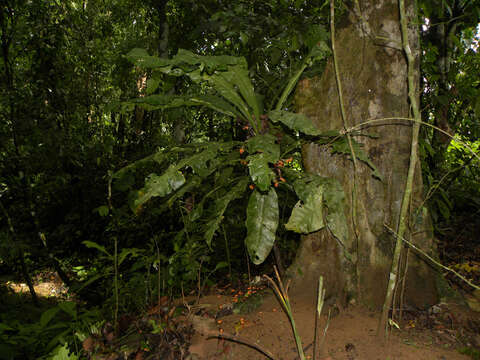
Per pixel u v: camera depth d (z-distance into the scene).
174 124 6.15
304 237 2.31
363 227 2.15
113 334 2.02
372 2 2.16
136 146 7.99
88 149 5.98
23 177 5.26
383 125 2.15
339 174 2.21
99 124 7.04
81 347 2.02
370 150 2.17
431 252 2.14
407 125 2.14
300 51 3.63
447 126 4.54
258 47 3.57
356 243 2.15
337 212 1.92
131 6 7.45
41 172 5.80
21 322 3.81
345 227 1.93
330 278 2.18
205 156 2.02
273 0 3.97
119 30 8.05
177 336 1.88
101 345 1.89
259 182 1.67
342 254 2.16
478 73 4.43
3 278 7.00
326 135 2.01
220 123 7.12
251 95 2.10
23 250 5.25
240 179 2.21
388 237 2.15
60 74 5.76
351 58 2.19
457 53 5.09
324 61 2.35
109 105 2.19
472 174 4.60
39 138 5.12
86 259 6.18
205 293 2.80
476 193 4.68
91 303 4.83
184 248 2.80
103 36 7.21
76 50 5.98
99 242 6.28
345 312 2.01
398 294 2.08
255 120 2.19
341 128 2.21
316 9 3.61
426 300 2.07
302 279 2.23
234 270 3.65
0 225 6.00
